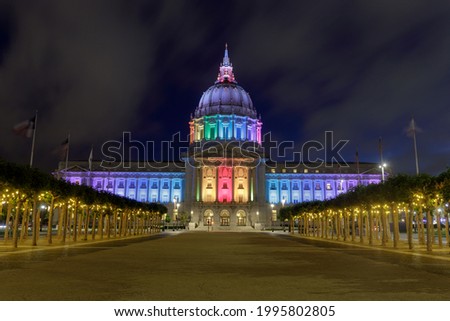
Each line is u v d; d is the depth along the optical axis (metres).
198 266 22.67
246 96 175.62
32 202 50.88
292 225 97.38
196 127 170.88
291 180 157.00
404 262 25.97
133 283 16.33
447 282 17.02
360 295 14.02
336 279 17.80
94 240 55.41
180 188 154.88
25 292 14.20
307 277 18.38
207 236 72.31
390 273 20.00
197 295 13.89
